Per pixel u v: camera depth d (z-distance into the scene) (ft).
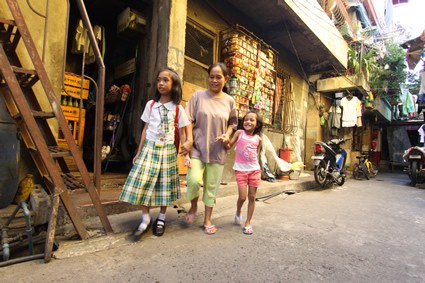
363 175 34.32
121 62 16.60
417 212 13.71
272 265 6.38
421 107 35.58
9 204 7.91
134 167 7.70
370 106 37.73
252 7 18.72
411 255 7.58
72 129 12.36
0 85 7.56
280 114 24.30
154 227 8.05
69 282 5.12
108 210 9.30
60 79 10.00
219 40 17.51
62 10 10.01
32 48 6.45
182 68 13.38
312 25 20.49
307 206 13.55
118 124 14.56
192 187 8.21
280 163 20.65
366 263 6.83
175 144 8.29
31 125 6.23
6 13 8.50
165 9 13.05
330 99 34.35
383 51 38.14
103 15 16.26
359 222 10.90
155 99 8.24
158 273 5.67
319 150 21.71
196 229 8.75
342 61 26.94
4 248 6.23
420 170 25.30
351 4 34.91
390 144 62.64
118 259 6.23
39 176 9.30
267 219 10.53
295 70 26.27
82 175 7.34
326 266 6.50
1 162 7.37
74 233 7.60
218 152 8.37
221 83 8.30
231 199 13.80
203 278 5.57
